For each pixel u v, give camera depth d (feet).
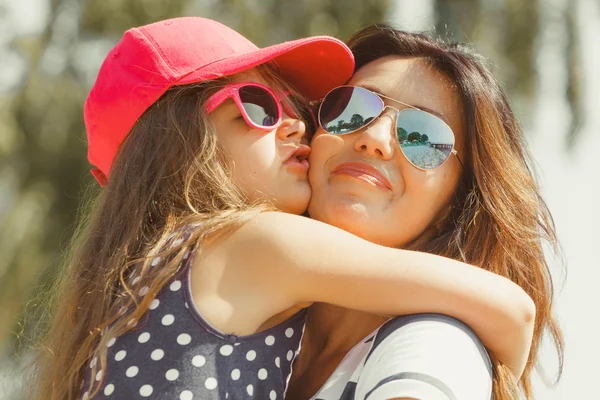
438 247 7.74
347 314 7.38
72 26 22.26
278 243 6.54
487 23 21.49
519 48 21.45
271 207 7.11
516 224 7.79
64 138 22.31
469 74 7.91
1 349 19.27
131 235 6.99
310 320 7.61
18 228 21.24
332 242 6.60
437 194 7.73
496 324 6.47
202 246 6.62
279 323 6.76
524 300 6.64
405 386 5.72
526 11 21.44
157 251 6.66
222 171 7.20
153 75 7.47
